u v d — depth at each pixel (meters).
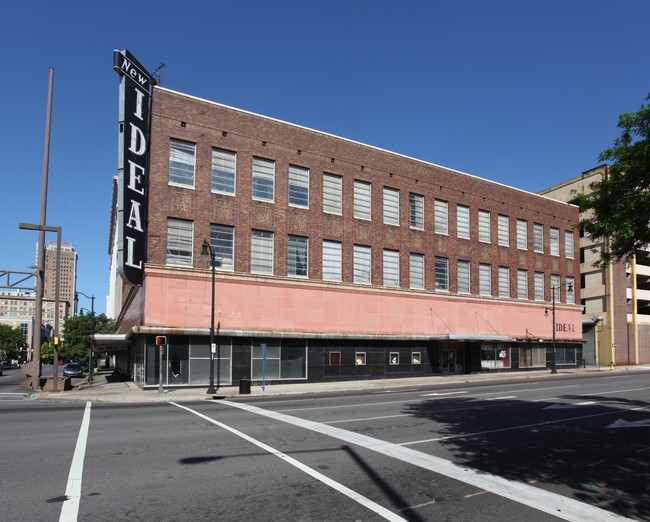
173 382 25.59
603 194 11.20
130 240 24.39
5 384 35.53
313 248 30.83
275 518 6.08
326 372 30.16
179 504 6.56
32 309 177.62
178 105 27.39
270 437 11.13
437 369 35.78
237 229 28.33
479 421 13.51
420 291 35.16
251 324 27.80
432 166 37.47
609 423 13.31
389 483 7.57
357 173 33.38
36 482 7.49
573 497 7.01
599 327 52.38
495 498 6.92
